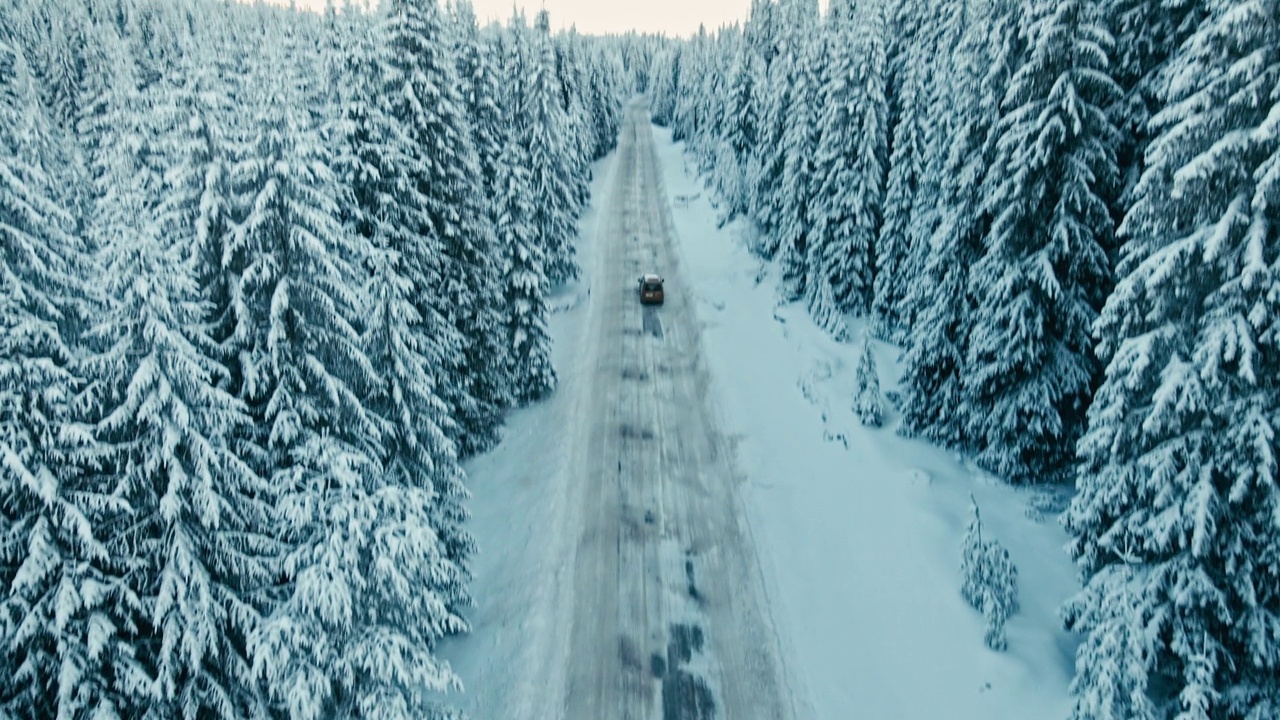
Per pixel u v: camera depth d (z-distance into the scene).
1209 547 8.59
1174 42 13.55
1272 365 8.45
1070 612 11.28
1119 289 9.83
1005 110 16.48
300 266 10.34
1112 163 14.40
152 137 12.16
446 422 14.02
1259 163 8.45
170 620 8.05
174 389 8.20
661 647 13.38
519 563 15.75
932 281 19.73
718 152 56.03
